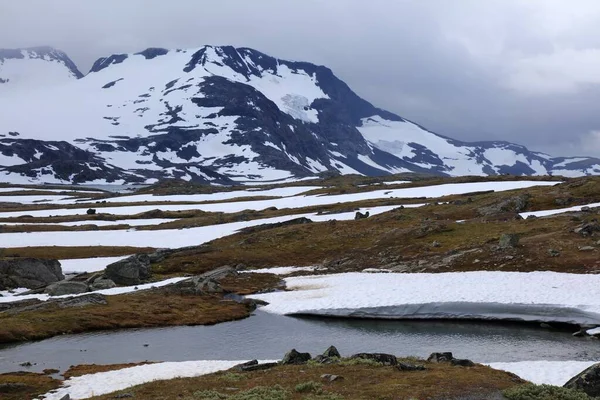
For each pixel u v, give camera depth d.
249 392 27.81
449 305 60.66
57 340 52.12
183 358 45.28
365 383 29.25
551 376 35.72
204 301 69.56
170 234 129.75
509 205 118.81
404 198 160.12
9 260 81.94
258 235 113.94
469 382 28.80
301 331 55.50
